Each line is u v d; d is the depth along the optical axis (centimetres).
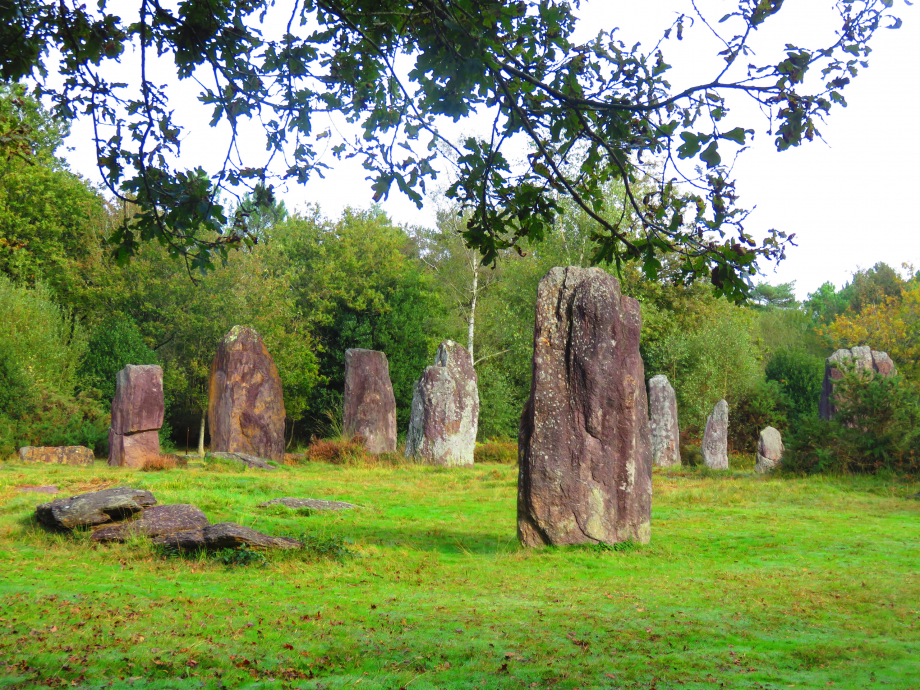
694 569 1011
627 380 1195
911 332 4547
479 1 475
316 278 4319
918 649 641
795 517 1533
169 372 3731
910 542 1236
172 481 1788
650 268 493
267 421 2753
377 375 3212
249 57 504
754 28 452
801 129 460
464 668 573
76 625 652
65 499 1143
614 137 501
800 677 562
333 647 619
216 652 594
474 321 4653
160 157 509
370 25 509
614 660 599
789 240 470
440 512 1547
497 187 515
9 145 757
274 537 1038
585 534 1154
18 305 3136
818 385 4141
